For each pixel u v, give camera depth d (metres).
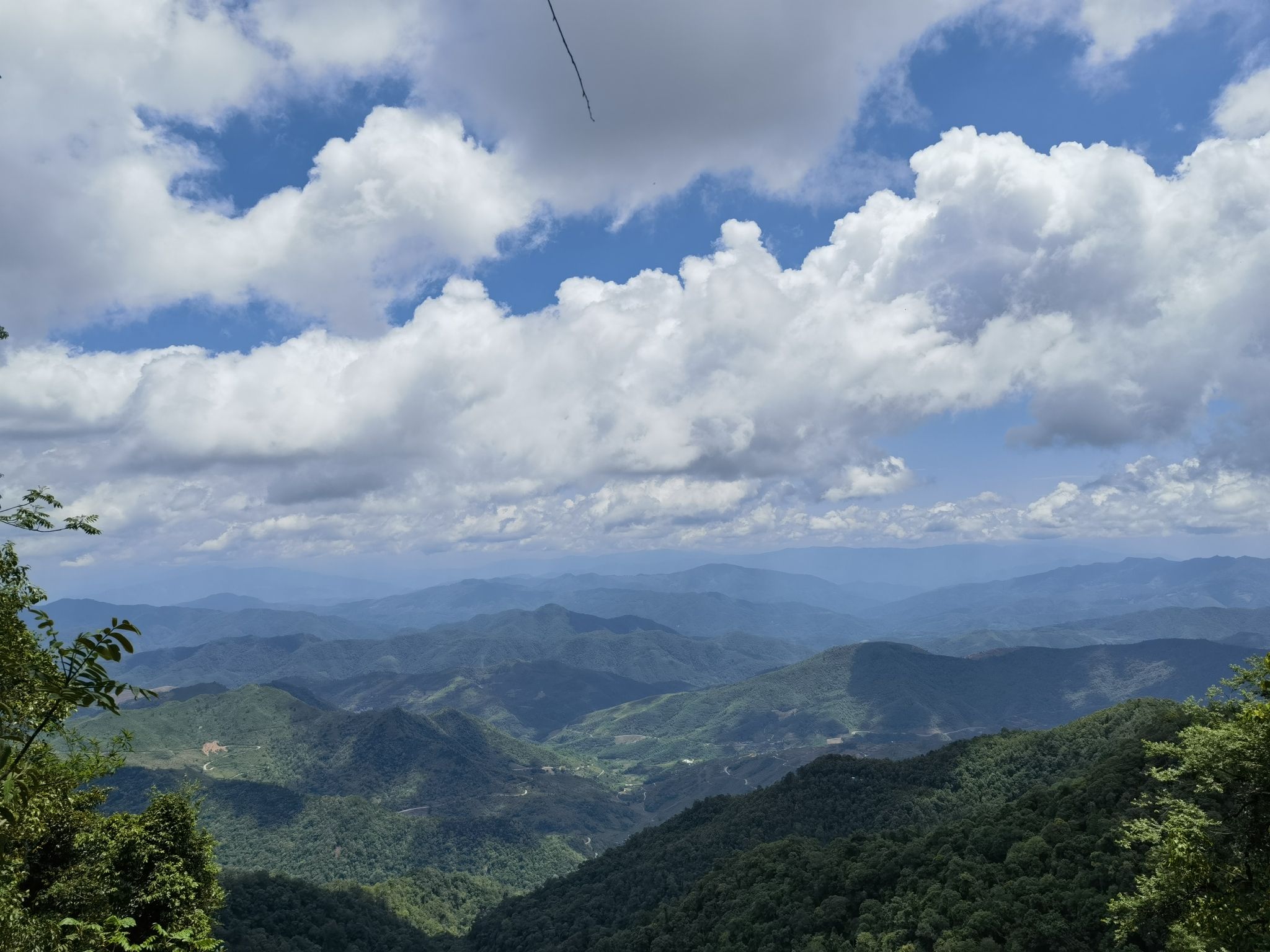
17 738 9.93
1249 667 22.78
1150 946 54.19
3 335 18.81
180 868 28.52
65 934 16.44
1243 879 21.33
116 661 9.70
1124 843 25.33
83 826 25.33
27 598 16.30
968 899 74.25
